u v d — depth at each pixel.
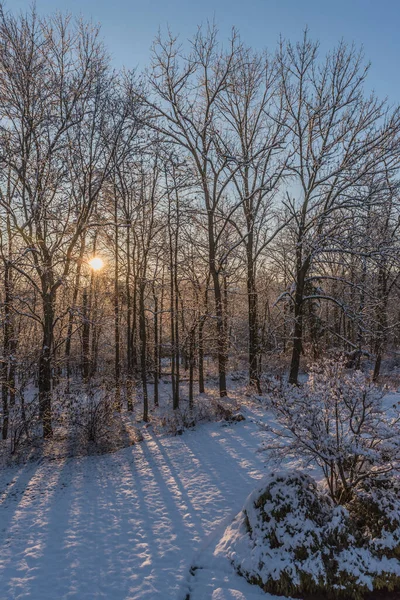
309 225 18.08
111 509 7.59
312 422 6.09
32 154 13.10
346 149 17.73
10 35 12.31
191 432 12.95
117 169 15.16
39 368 13.10
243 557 5.43
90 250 19.59
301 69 18.33
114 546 6.24
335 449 5.97
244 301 27.14
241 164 17.92
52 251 13.02
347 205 17.19
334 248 17.19
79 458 10.87
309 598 4.84
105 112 14.10
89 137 14.40
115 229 17.83
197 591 5.09
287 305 22.11
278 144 17.77
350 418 6.12
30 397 15.95
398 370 24.75
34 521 7.20
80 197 13.84
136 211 17.05
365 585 4.88
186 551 5.98
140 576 5.43
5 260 11.47
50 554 6.06
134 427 14.34
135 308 20.03
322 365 6.93
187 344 18.44
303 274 18.70
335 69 17.69
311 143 18.48
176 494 8.12
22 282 14.19
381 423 6.72
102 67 13.75
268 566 5.16
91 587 5.23
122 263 19.55
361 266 19.28
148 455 10.88
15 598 5.02
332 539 5.36
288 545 5.29
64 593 5.12
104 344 23.48
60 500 8.11
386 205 17.62
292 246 19.55
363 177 17.44
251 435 11.81
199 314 17.81
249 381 19.38
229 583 5.16
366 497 5.82
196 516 7.09
